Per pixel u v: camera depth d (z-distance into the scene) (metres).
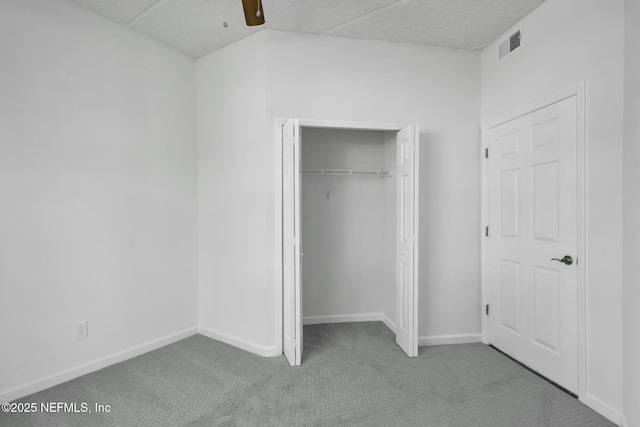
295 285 2.59
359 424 1.89
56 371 2.33
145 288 2.87
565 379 2.23
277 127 2.81
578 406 2.05
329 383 2.33
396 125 2.94
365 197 3.57
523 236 2.59
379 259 3.59
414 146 2.74
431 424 1.89
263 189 2.83
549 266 2.35
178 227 3.12
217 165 3.13
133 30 2.78
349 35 2.91
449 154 3.07
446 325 3.06
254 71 2.88
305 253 3.50
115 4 2.45
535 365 2.48
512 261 2.71
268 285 2.83
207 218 3.21
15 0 2.13
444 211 3.05
